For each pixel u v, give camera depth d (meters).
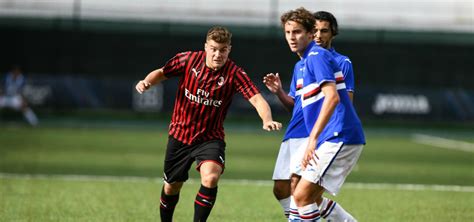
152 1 111.44
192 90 26.91
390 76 106.38
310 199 24.92
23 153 63.00
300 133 27.08
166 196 28.70
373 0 113.62
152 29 104.88
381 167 60.59
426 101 105.81
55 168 53.28
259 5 113.06
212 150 26.98
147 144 75.31
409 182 50.62
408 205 38.78
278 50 104.88
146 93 104.25
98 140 78.12
